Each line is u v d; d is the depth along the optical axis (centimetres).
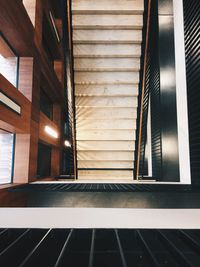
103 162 538
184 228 188
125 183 306
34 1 336
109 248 165
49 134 437
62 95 556
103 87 489
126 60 471
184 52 320
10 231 184
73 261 154
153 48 439
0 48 295
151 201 250
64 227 193
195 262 147
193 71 287
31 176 316
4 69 315
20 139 310
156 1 403
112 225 201
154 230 187
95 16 443
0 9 219
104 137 518
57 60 556
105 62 471
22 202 262
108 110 508
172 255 159
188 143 303
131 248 169
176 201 246
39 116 356
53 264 144
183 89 323
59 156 527
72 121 496
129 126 512
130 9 432
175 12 369
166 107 378
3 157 304
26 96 312
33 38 319
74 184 298
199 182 274
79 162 537
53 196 258
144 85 465
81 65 470
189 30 301
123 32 453
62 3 423
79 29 453
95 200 257
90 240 176
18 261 150
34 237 183
